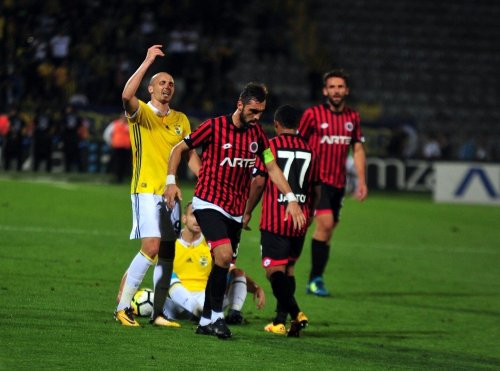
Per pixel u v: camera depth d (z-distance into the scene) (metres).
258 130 28.38
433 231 70.31
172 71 111.12
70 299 33.81
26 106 95.31
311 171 32.62
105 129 97.25
